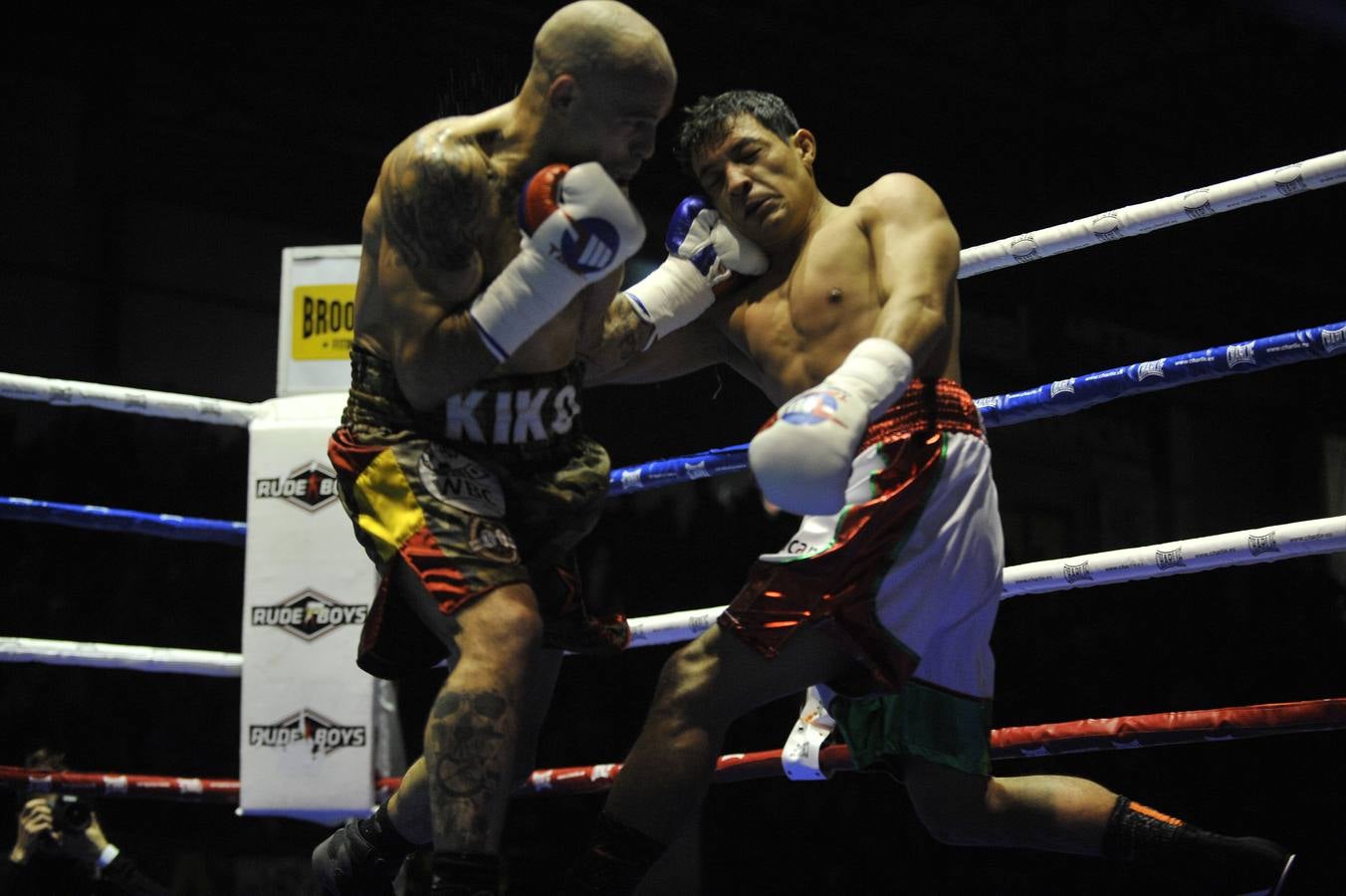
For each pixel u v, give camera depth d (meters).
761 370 2.71
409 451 2.28
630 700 7.73
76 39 8.49
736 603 2.43
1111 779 7.12
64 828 4.33
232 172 9.12
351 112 9.32
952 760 2.52
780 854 7.33
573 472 2.40
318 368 3.92
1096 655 8.15
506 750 2.11
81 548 7.97
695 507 8.88
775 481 2.08
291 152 9.24
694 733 2.37
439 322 2.21
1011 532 10.48
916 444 2.46
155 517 3.74
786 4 9.10
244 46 8.78
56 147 8.52
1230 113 10.36
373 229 2.31
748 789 7.52
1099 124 10.39
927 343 2.32
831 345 2.56
